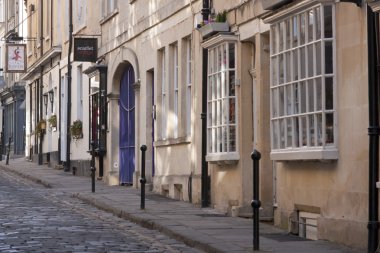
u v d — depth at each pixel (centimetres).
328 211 1302
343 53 1255
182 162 2066
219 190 1780
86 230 1548
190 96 2055
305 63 1329
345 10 1251
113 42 2727
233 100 1691
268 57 1584
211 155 1758
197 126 1934
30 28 4569
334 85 1271
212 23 1720
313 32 1302
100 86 2838
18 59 4225
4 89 5403
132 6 2517
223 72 1708
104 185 2698
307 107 1323
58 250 1273
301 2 1318
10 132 5400
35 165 4084
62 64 3709
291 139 1380
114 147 2745
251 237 1355
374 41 1159
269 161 1588
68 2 3594
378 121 1149
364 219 1193
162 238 1439
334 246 1242
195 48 1956
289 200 1444
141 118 2436
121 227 1606
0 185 2862
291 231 1427
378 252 1138
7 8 5525
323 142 1277
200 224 1538
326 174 1309
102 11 2878
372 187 1144
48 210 1941
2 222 1666
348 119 1239
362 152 1201
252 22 1617
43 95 4225
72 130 3275
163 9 2209
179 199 2088
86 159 3173
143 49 2412
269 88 1577
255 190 1191
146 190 2367
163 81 2259
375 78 1156
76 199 2255
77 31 3338
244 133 1667
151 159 2392
